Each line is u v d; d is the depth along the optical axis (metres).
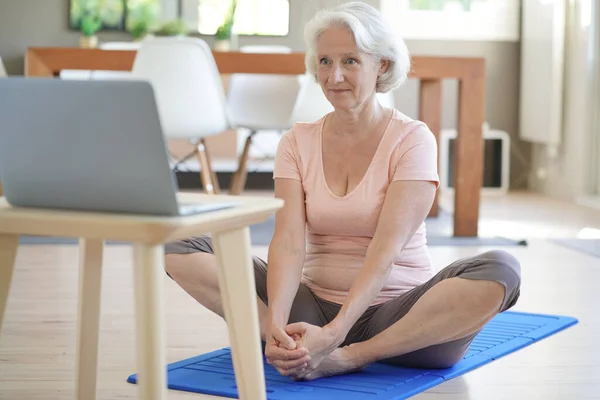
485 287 2.32
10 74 7.73
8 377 2.59
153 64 5.43
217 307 2.63
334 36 2.47
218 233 1.82
